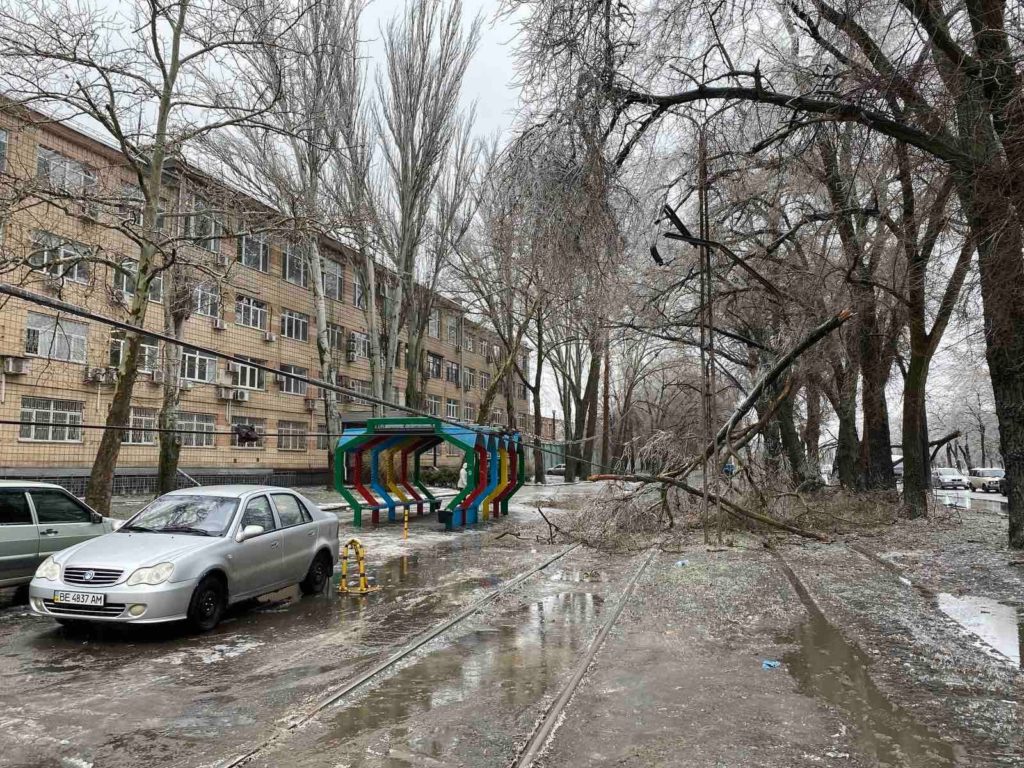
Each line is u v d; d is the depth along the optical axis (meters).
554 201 10.49
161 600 6.79
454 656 6.26
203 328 27.45
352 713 4.83
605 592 9.41
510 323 34.53
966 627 7.17
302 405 33.47
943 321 17.34
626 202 11.55
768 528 16.42
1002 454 12.12
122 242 22.17
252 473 29.66
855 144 11.30
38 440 21.19
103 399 23.14
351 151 24.80
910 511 18.45
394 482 21.16
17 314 20.53
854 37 9.21
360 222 19.31
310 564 9.28
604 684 5.41
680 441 18.16
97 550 7.29
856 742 4.28
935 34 8.03
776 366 15.84
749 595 8.95
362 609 8.45
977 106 8.71
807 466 23.25
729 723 4.58
